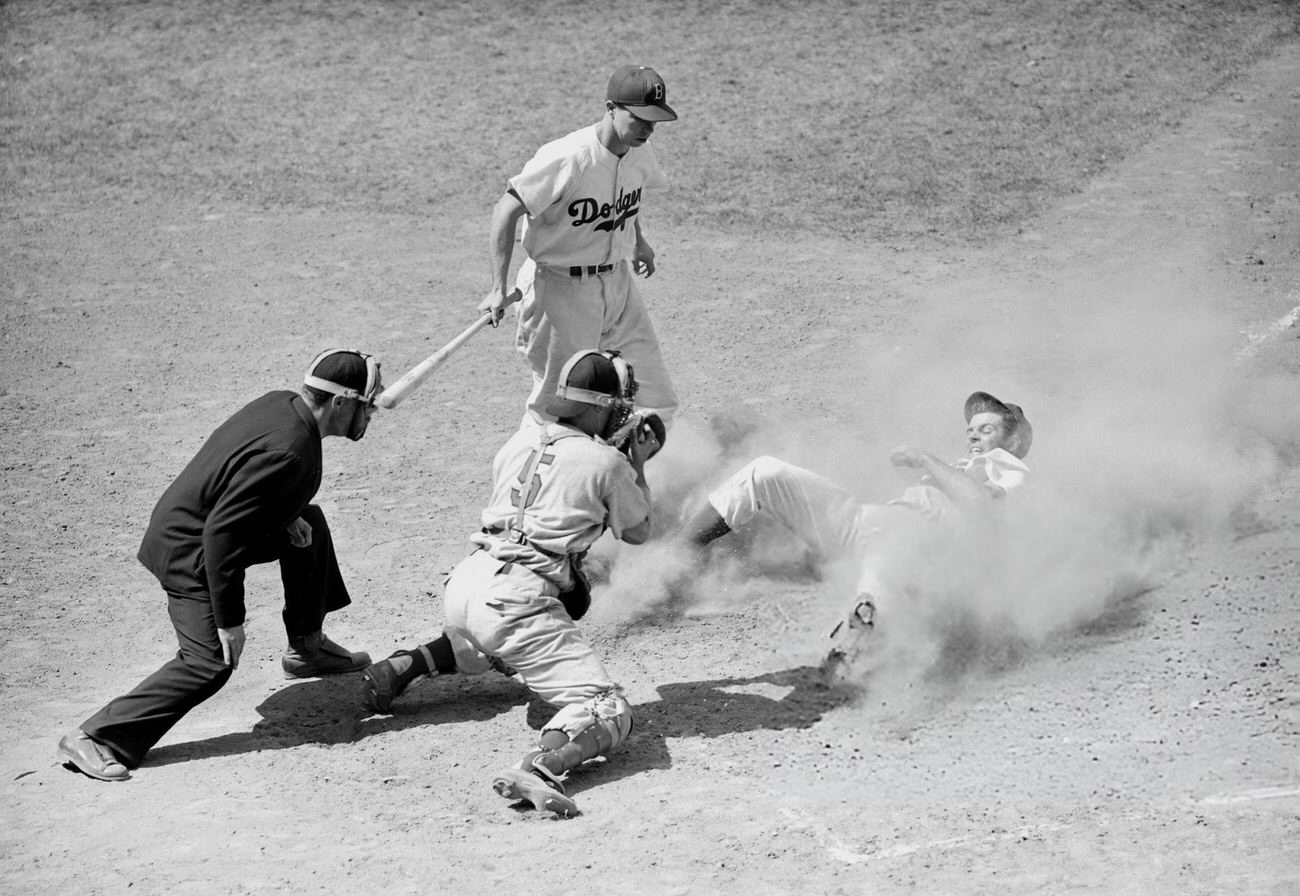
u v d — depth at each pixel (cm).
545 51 5756
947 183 4369
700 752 1709
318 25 6100
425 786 1667
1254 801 1455
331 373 1723
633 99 2122
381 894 1418
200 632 1723
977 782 1579
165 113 5306
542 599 1673
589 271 2261
